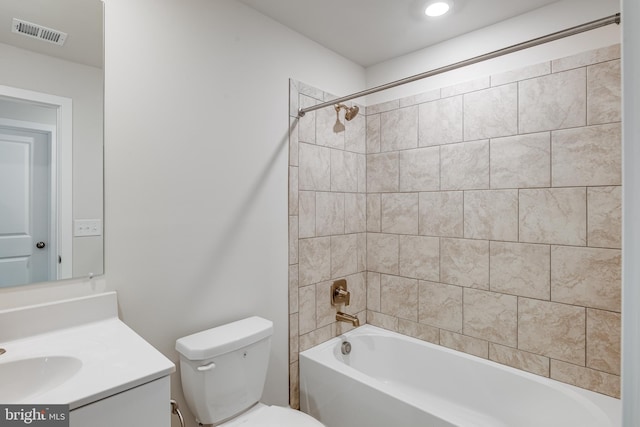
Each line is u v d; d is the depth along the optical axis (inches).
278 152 79.5
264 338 65.7
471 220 82.8
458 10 74.9
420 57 92.9
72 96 50.2
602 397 65.6
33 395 39.7
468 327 83.7
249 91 73.5
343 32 84.4
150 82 58.2
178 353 62.4
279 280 80.2
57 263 49.1
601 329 66.4
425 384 87.8
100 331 48.5
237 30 71.3
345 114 86.8
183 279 63.1
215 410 58.6
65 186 49.7
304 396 83.5
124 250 55.6
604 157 65.5
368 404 70.3
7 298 45.8
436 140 88.6
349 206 98.1
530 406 72.0
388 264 98.9
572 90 68.8
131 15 56.1
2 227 45.0
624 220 15.1
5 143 45.1
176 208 61.9
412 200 93.4
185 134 63.0
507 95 77.1
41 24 47.9
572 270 69.4
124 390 35.4
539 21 73.7
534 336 74.2
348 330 98.3
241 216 72.3
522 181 75.2
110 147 53.9
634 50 14.6
